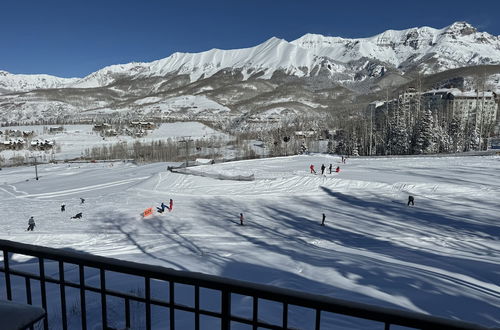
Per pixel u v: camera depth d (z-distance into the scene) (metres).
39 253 2.54
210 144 163.50
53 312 7.96
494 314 9.82
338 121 165.12
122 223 29.81
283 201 38.66
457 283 12.96
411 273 13.69
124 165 89.00
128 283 10.70
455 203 34.66
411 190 40.06
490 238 24.31
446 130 83.25
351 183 43.28
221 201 38.94
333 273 13.45
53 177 68.50
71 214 33.75
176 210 34.69
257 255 17.77
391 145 84.12
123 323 7.11
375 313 1.67
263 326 1.94
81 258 2.42
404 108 93.81
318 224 29.09
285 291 1.88
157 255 19.12
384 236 25.31
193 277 2.09
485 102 133.38
